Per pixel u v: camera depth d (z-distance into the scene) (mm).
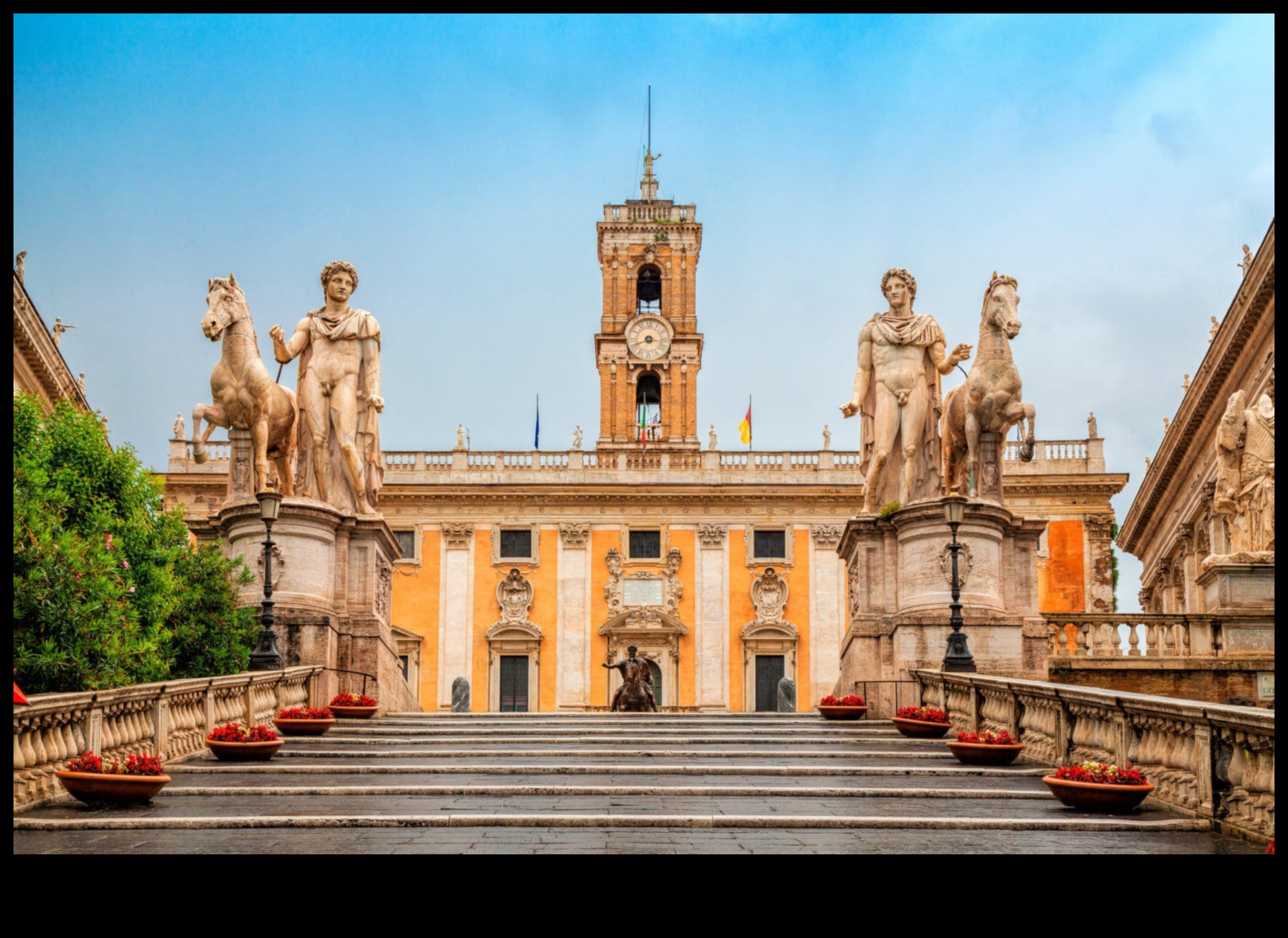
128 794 11891
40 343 33594
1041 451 59156
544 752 16797
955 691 20172
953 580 20984
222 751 15688
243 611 21828
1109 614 23656
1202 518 43938
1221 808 11281
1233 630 23172
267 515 20438
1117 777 12188
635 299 76438
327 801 12672
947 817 11789
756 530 59281
